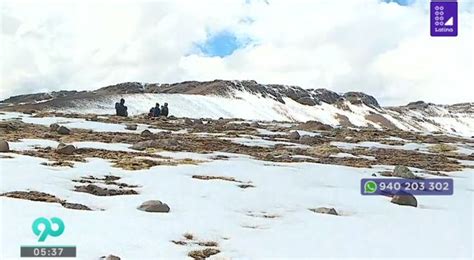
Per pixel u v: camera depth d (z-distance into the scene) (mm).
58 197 11594
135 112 77375
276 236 9656
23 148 19156
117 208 11008
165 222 10094
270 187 14438
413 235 10047
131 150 20844
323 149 25656
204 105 107750
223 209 11531
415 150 29469
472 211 12523
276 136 32875
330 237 9695
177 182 14188
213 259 8328
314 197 13453
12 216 9523
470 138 44156
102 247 8359
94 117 41219
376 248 9094
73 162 16500
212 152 21906
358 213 11977
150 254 8281
